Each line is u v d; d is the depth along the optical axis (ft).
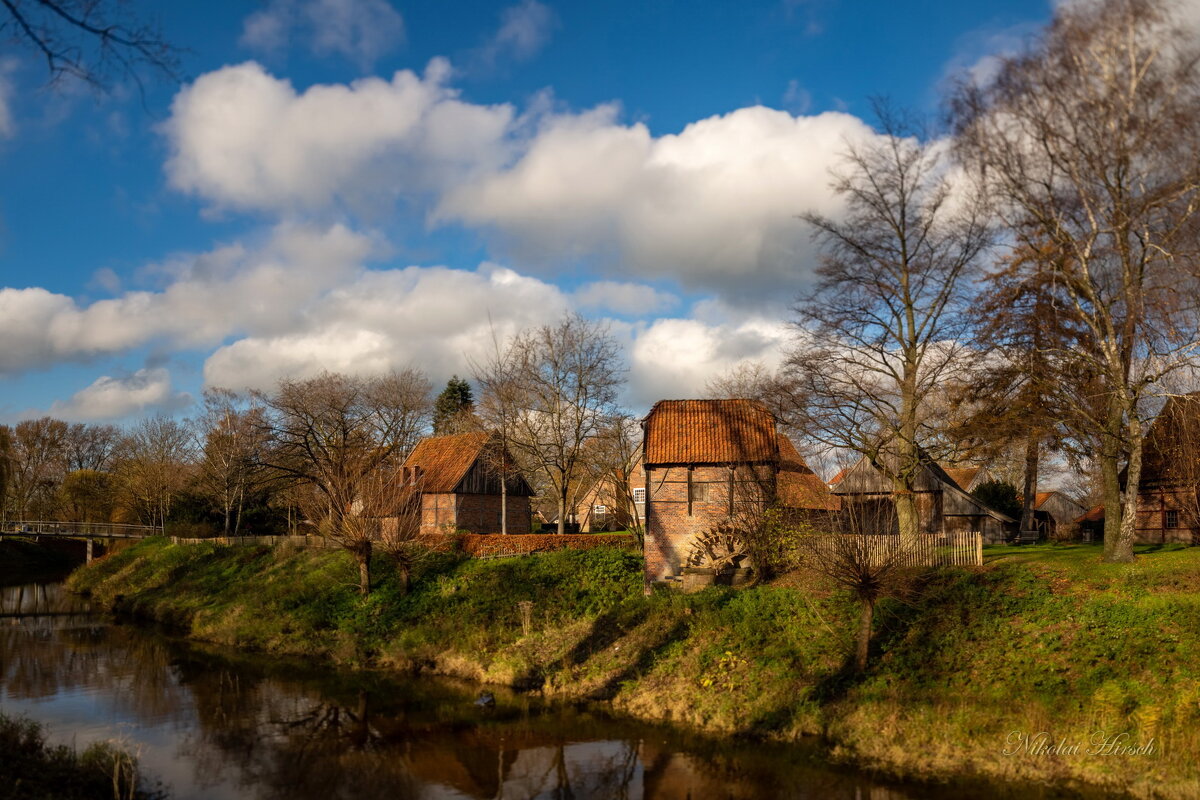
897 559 62.39
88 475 249.14
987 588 67.46
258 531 191.21
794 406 81.46
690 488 97.66
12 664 88.48
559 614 88.63
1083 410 74.43
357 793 48.70
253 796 47.96
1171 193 59.11
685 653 70.54
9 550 216.33
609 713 64.85
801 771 50.37
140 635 108.37
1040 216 65.46
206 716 65.87
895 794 45.96
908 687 58.08
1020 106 64.44
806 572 80.18
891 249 77.66
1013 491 147.43
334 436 161.79
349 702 70.13
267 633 98.48
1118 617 59.41
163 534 177.58
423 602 97.55
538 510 243.60
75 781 41.19
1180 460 88.48
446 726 62.39
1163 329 63.77
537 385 137.18
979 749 49.83
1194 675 51.75
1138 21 60.39
